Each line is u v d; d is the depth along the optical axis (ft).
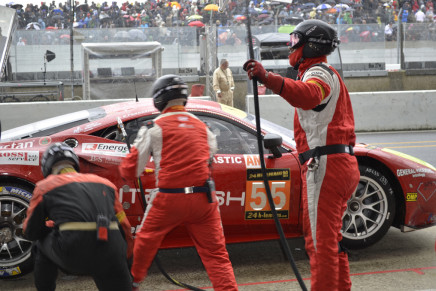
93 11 85.40
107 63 55.11
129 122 15.23
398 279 14.40
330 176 10.85
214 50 63.36
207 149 11.26
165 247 14.56
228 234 15.15
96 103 39.75
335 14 74.64
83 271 9.77
